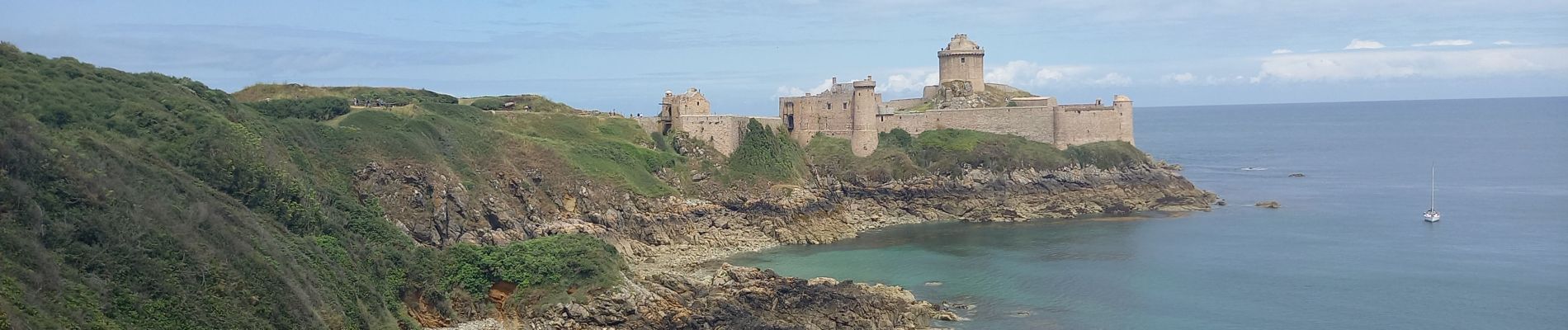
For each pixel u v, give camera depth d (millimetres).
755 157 189125
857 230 181625
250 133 125875
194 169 109938
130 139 110938
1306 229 177875
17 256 75750
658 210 164375
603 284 109438
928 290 130250
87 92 118250
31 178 84875
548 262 111812
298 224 110000
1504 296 126812
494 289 111688
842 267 145750
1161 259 149125
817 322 110188
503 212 147875
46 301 73500
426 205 141625
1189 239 166375
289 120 145000
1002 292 129250
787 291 114812
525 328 107125
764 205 176250
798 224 173750
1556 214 194500
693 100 198875
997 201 196750
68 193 86000
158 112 119125
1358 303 124250
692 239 164250
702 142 192375
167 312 81625
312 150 139875
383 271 108875
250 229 99500
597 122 189250
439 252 115938
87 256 81000
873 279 137500
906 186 196500
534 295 109625
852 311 112375
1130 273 139625
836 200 191500
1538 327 114625
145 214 89500
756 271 121438
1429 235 170500
